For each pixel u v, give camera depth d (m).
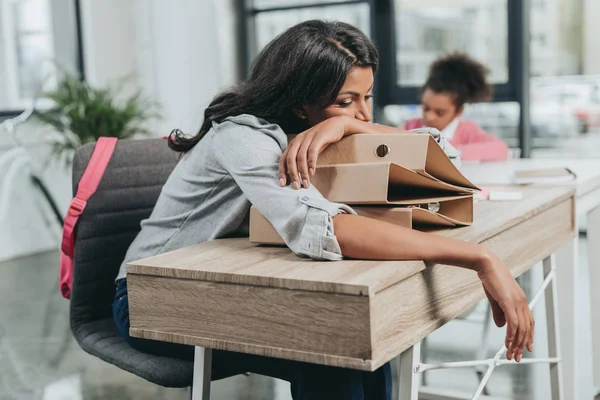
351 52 1.33
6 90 5.05
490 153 2.56
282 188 1.18
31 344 3.07
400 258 1.08
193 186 1.39
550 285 1.83
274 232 1.22
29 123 4.94
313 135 1.23
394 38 5.14
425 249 1.08
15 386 2.59
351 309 0.96
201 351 1.28
